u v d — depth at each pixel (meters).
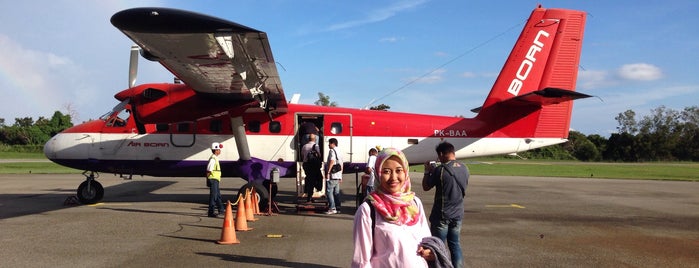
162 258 6.62
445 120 13.45
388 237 2.90
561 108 13.51
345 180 23.44
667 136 70.56
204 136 12.84
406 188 3.07
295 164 12.95
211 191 10.44
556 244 7.89
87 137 12.73
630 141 68.25
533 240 8.22
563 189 18.89
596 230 9.28
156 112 11.42
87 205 12.41
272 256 6.80
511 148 13.42
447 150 5.64
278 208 12.23
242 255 6.85
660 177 28.39
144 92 11.41
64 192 15.86
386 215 2.93
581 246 7.75
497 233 8.86
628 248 7.64
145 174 13.09
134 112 11.61
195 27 7.20
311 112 13.06
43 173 26.56
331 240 8.00
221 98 11.33
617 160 67.50
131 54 12.53
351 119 13.12
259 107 12.10
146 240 7.84
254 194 11.37
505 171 33.56
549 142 13.50
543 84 13.36
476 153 13.38
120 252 6.95
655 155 68.06
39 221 9.66
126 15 6.91
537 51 13.34
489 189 18.77
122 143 12.73
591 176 28.20
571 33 13.41
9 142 59.28
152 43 7.88
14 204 12.51
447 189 5.44
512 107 13.38
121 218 10.12
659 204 13.80
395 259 2.87
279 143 12.95
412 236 2.93
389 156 3.01
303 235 8.45
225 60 8.74
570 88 13.39
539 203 13.88
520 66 13.34
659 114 73.31
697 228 9.61
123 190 17.41
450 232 5.48
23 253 6.83
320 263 6.43
